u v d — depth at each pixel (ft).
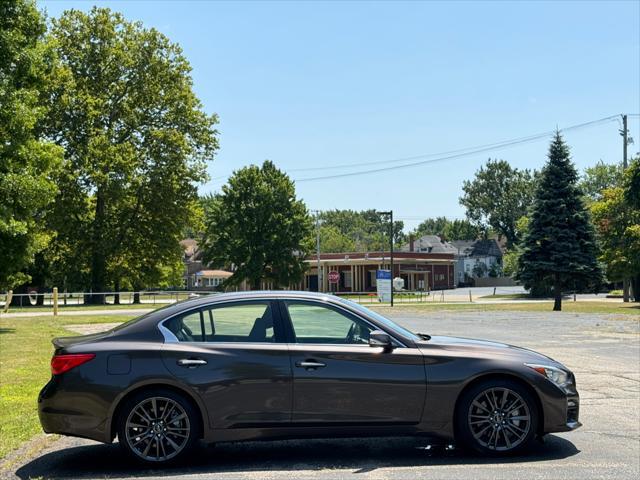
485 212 417.49
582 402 31.65
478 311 125.29
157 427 21.04
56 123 160.35
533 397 22.00
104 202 177.88
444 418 21.52
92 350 21.24
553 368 22.18
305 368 21.30
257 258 206.69
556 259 127.95
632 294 183.93
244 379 21.16
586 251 130.11
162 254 184.24
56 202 160.04
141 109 180.45
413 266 285.64
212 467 20.94
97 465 21.42
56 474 20.33
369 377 21.35
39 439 24.49
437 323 90.68
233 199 210.79
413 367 21.57
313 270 289.53
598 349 55.21
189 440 20.99
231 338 21.86
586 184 316.19
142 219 183.42
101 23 176.55
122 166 161.89
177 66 185.06
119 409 21.11
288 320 22.09
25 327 80.79
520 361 22.04
